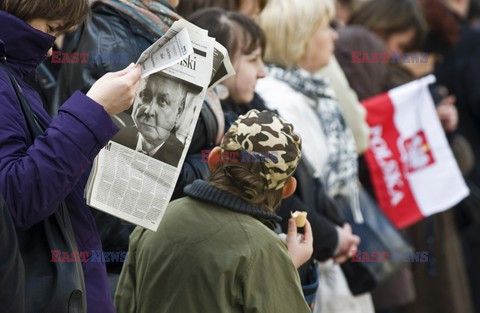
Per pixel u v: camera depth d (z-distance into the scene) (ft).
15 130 15.52
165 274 17.38
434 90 35.94
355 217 27.07
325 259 24.71
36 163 15.02
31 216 15.07
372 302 30.07
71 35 22.82
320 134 27.09
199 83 16.79
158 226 17.12
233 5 26.37
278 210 23.36
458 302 34.99
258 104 24.64
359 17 35.70
